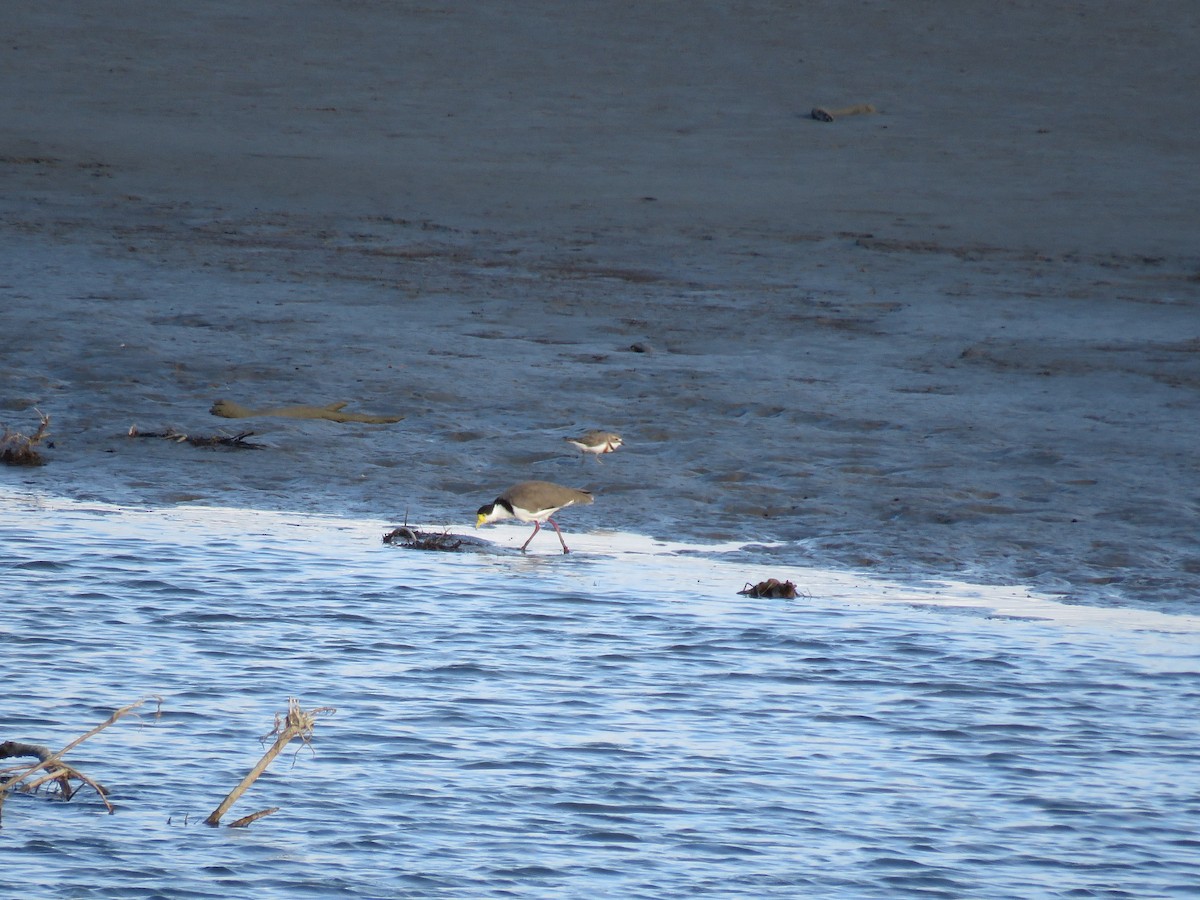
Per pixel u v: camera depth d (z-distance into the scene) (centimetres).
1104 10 10100
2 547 2500
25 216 5312
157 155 6544
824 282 4859
